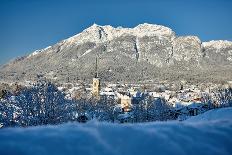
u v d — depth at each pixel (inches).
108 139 176.9
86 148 163.6
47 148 159.8
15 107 1289.4
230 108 430.9
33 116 1296.8
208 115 418.0
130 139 179.0
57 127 199.9
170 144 175.8
